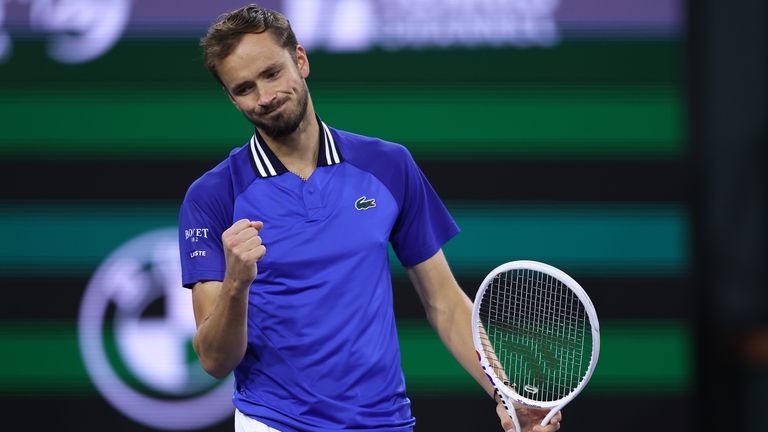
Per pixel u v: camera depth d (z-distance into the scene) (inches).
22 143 708.7
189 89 713.0
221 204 373.1
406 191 389.1
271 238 364.2
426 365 713.6
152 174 712.4
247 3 713.0
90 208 710.5
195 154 713.0
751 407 724.7
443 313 405.4
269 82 347.6
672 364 711.7
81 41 713.0
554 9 713.0
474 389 713.0
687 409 710.5
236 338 344.2
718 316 717.9
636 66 713.0
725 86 715.4
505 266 371.2
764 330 718.5
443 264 406.6
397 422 373.1
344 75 711.1
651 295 712.4
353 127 711.7
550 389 529.0
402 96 711.1
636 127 713.0
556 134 711.7
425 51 713.0
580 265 711.7
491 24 712.4
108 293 711.7
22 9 711.1
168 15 713.0
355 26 713.0
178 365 714.2
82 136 710.5
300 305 360.8
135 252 712.4
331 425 360.2
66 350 711.1
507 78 711.1
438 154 711.7
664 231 713.0
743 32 716.0
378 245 371.9
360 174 378.3
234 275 328.2
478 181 711.1
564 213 711.7
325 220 365.7
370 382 364.8
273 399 364.5
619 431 712.4
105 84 711.1
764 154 714.8
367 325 365.4
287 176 369.7
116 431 711.7
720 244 721.0
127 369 711.1
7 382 709.9
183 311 713.6
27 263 709.3
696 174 714.2
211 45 349.4
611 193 711.7
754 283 719.7
